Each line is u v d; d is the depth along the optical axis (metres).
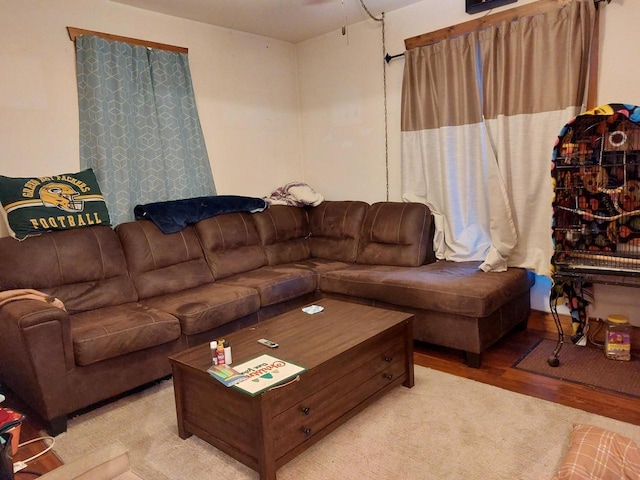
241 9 3.50
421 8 3.54
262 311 3.14
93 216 2.91
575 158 2.58
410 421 2.12
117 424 2.23
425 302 2.76
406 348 2.43
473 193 3.40
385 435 2.03
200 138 3.74
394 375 2.35
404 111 3.68
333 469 1.81
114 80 3.19
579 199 2.64
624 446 1.66
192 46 3.72
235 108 4.07
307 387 1.85
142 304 2.86
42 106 2.95
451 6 3.38
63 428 2.19
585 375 2.48
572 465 1.59
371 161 4.14
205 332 2.77
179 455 1.96
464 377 2.54
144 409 2.37
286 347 2.04
